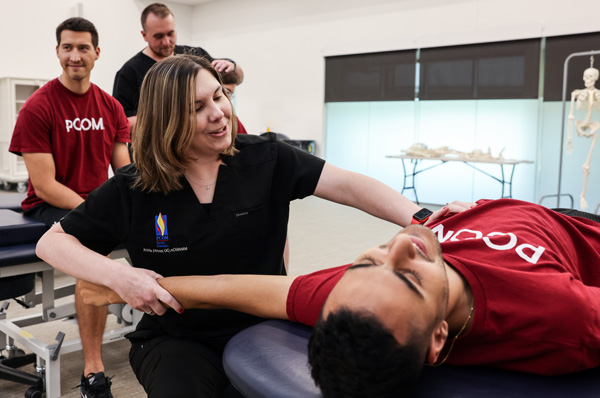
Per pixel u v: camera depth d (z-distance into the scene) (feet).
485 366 2.84
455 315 2.68
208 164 4.17
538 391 2.55
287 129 30.73
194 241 4.15
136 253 4.26
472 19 23.07
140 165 3.98
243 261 4.33
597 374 2.74
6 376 6.36
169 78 3.78
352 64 27.43
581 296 2.62
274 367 2.85
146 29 9.99
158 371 3.87
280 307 3.35
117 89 10.34
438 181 25.13
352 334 2.18
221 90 3.99
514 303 2.64
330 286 3.17
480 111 23.45
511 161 20.38
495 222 3.58
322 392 2.40
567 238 3.73
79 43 7.24
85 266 3.85
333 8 27.84
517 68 22.07
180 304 3.68
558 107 21.25
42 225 6.64
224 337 4.24
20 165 25.90
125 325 8.10
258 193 4.30
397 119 26.12
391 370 2.18
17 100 27.17
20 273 6.20
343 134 28.40
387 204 4.35
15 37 27.68
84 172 7.79
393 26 25.58
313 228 17.72
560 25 20.67
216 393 3.86
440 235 3.76
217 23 33.71
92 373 6.22
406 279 2.25
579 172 21.24
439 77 24.34
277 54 30.78
